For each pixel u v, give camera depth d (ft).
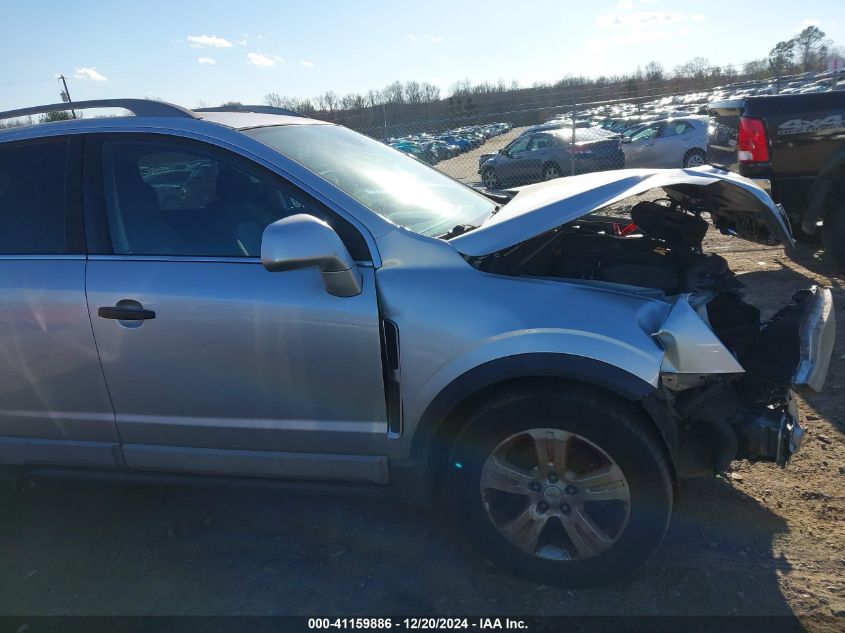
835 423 11.46
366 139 11.66
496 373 7.40
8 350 8.76
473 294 7.66
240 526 9.73
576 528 7.66
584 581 7.81
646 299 7.76
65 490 11.02
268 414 8.31
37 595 8.46
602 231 11.46
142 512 10.25
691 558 8.43
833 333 8.20
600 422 7.25
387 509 9.91
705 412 7.75
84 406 8.84
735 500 9.59
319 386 8.06
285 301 7.88
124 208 8.73
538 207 8.33
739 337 8.39
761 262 21.66
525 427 7.52
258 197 8.56
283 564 8.82
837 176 19.01
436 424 7.80
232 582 8.52
